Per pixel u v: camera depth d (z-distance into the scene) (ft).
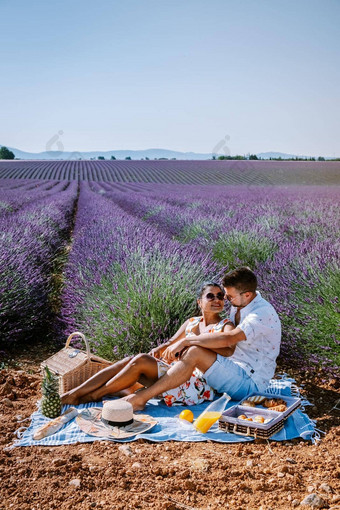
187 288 15.15
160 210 45.06
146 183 130.82
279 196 62.39
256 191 80.59
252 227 27.32
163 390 10.36
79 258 21.24
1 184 111.34
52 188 95.61
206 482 7.71
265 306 10.80
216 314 11.50
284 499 7.27
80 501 7.13
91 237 25.32
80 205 61.67
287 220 32.42
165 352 10.69
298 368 13.74
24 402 11.05
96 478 7.73
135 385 11.09
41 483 7.53
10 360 14.53
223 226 30.04
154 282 14.78
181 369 10.38
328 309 13.71
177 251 18.34
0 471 7.82
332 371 12.85
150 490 7.45
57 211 43.68
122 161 259.39
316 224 28.53
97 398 10.68
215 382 10.60
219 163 219.82
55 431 9.34
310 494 7.21
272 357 10.94
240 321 11.20
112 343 13.78
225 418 9.48
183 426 9.69
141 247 19.92
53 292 21.58
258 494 7.42
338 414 10.82
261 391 10.82
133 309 13.88
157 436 9.20
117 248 20.38
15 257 19.01
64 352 11.78
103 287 16.31
